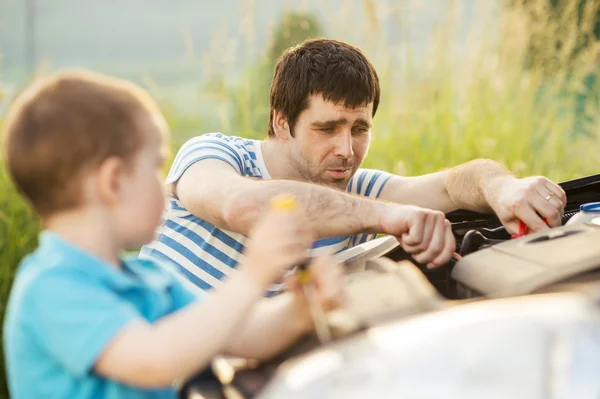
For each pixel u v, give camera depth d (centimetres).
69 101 112
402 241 152
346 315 108
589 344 87
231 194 171
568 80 435
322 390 91
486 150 396
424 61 423
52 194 113
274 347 120
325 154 202
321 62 198
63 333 105
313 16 505
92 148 111
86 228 113
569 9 429
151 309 119
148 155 117
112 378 106
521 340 88
